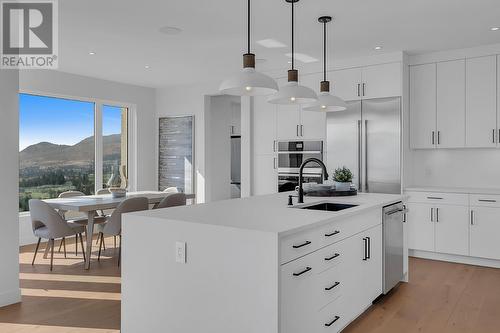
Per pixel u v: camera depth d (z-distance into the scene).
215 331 2.22
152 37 4.41
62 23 3.95
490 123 4.78
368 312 3.25
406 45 4.79
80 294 3.66
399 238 3.80
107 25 4.02
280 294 2.03
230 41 4.57
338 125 5.50
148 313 2.51
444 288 3.86
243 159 6.43
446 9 3.64
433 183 5.42
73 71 6.07
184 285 2.34
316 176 5.72
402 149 5.05
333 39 4.51
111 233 4.57
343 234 2.75
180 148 7.31
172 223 2.39
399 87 5.05
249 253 2.10
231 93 2.96
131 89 7.19
